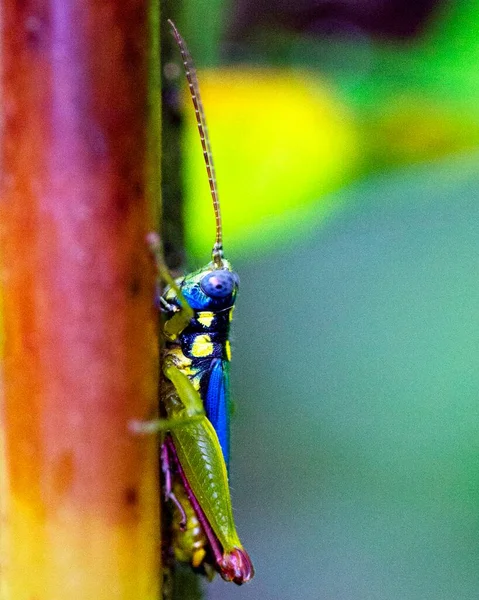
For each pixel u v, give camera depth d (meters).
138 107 0.09
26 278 0.08
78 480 0.09
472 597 0.13
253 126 0.10
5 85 0.08
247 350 0.14
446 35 0.10
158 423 0.09
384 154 0.10
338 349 0.14
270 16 0.11
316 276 0.14
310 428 0.14
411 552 0.14
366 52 0.10
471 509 0.13
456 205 0.13
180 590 0.11
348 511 0.14
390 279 0.13
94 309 0.09
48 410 0.09
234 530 0.12
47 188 0.08
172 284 0.10
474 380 0.13
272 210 0.10
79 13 0.08
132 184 0.09
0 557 0.09
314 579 0.14
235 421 0.14
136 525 0.09
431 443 0.13
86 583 0.09
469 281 0.13
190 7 0.11
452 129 0.10
